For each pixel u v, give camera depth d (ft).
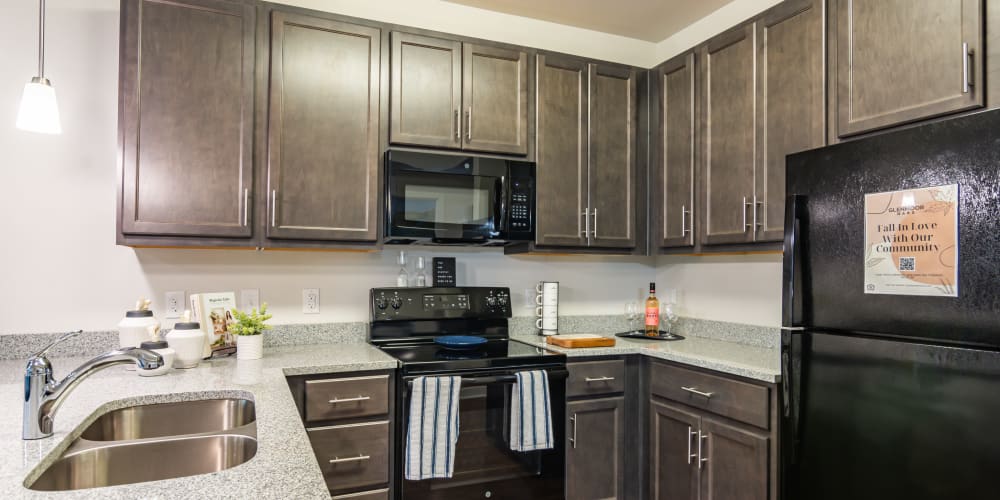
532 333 9.43
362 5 8.36
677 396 7.39
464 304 8.43
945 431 4.07
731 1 8.67
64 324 6.91
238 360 6.66
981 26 4.82
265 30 6.93
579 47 9.75
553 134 8.40
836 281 4.84
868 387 4.58
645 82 9.12
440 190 7.58
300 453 3.34
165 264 7.38
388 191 7.30
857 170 4.69
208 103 6.65
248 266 7.78
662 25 9.61
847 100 5.97
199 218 6.58
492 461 7.00
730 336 8.68
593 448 7.77
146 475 3.92
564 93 8.52
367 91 7.39
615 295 10.16
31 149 6.82
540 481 7.27
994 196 3.81
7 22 6.72
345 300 8.27
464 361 6.93
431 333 8.30
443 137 7.75
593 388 7.78
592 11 9.07
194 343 6.19
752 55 7.20
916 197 4.27
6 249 6.70
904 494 4.32
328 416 6.41
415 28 7.68
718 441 6.73
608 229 8.75
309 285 8.08
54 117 5.36
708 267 9.27
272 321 7.86
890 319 4.43
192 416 5.05
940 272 4.11
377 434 6.62
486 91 8.03
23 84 6.77
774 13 6.89
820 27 6.29
